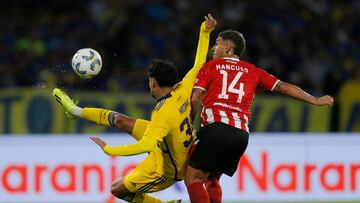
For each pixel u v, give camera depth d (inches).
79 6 1940.2
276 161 1382.9
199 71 895.1
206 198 874.8
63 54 1817.2
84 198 1343.5
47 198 1338.6
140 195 935.0
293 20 2023.9
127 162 1354.6
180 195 1343.5
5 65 1764.3
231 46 902.4
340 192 1400.1
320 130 1649.9
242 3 2012.8
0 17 1898.4
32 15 1918.1
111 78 1753.2
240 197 1363.2
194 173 880.3
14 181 1337.4
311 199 1387.8
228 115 871.1
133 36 1883.6
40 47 1828.2
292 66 1905.8
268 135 1387.8
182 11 1973.4
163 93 876.0
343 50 1990.7
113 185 932.0
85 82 1713.8
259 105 1620.3
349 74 1905.8
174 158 886.4
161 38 1895.9
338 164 1402.6
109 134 1422.2
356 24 2079.2
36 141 1348.4
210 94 882.1
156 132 851.4
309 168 1391.5
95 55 926.4
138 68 1795.0
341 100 1732.3
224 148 866.8
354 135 1413.6
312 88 1820.9
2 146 1339.8
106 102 1614.2
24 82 1752.0
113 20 1904.5
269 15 2012.8
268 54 1903.3
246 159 1373.0
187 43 1900.8
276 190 1376.7
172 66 878.4
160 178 906.7
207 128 874.8
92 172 1348.4
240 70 890.1
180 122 866.1
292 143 1393.9
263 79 902.4
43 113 1549.0
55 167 1344.7
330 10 2089.1
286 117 1628.9
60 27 1891.0
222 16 1972.2
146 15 1941.4
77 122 1541.6
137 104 1614.2
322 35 2018.9
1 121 1547.7
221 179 1360.7
